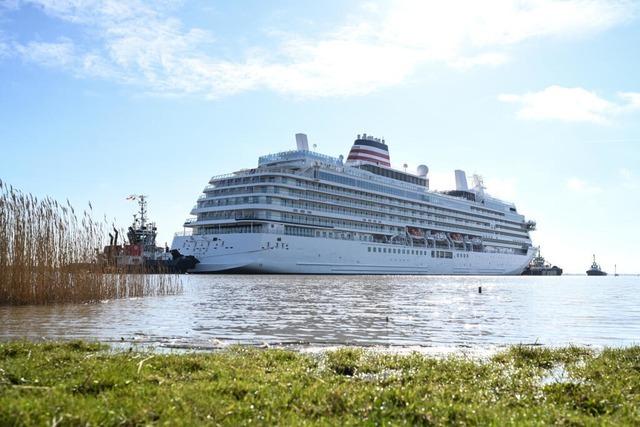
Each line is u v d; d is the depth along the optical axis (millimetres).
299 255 90125
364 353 14367
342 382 10242
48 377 9781
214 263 87750
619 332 22922
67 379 9594
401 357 13664
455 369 12094
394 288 58156
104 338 18578
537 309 35094
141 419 7242
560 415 7992
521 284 84812
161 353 13773
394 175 113875
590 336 21594
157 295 42875
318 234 94375
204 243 89062
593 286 86875
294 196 90188
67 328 21406
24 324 22578
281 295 43656
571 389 9953
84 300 34375
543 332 22750
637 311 33969
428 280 87250
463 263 125375
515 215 146125
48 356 12109
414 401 8469
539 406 8633
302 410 8055
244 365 11711
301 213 91125
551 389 10000
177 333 20500
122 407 7711
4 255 31203
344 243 97562
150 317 26188
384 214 106812
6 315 26078
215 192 92875
